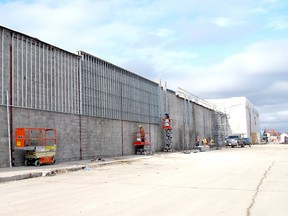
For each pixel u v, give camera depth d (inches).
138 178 526.6
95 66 1002.7
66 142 838.5
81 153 895.1
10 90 681.0
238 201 331.3
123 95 1163.9
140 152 1208.2
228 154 1264.8
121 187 427.8
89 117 945.5
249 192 386.3
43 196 362.0
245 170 645.3
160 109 1473.9
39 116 751.1
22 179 520.7
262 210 289.7
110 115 1063.6
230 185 442.6
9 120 671.8
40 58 770.8
